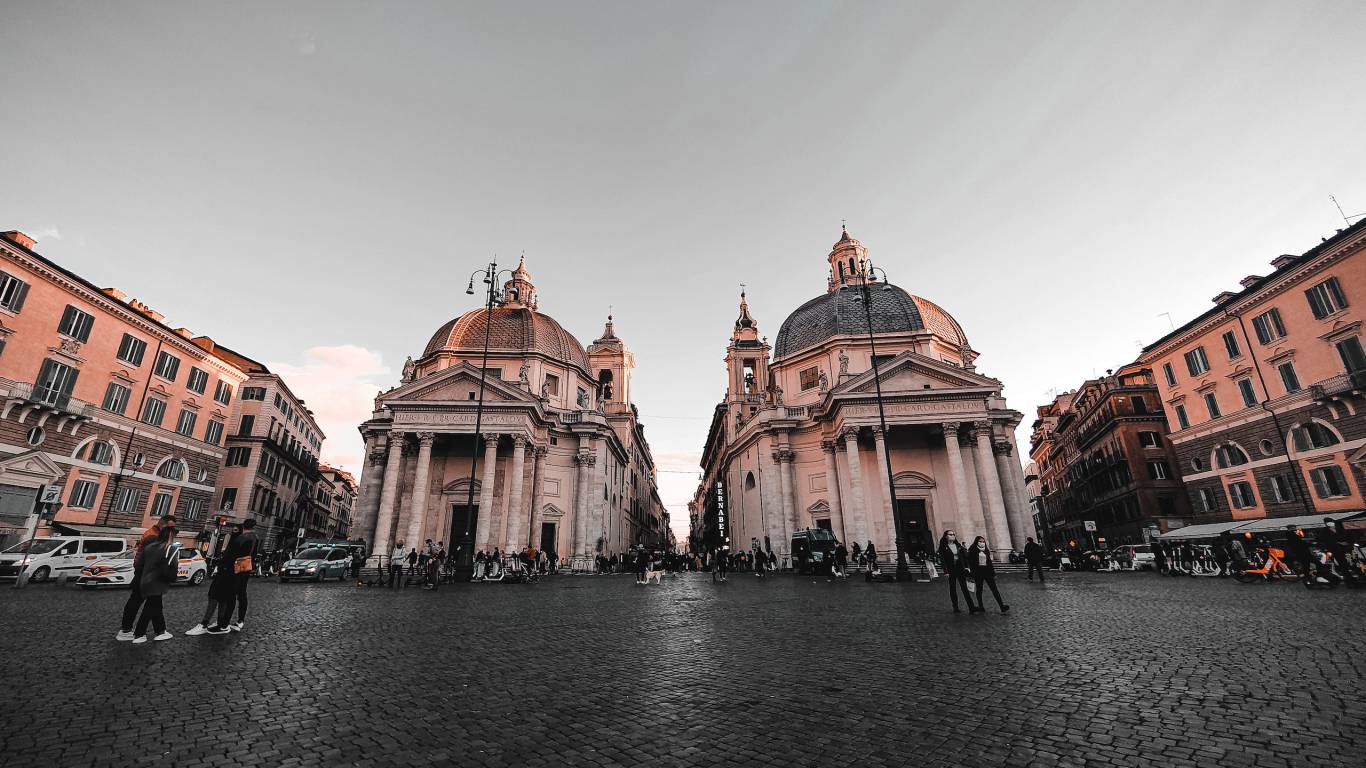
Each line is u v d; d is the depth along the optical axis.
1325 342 29.19
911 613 12.98
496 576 27.38
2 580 22.64
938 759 4.14
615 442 47.88
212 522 42.41
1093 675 6.49
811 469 40.62
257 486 48.50
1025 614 12.21
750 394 54.16
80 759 4.19
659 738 4.68
